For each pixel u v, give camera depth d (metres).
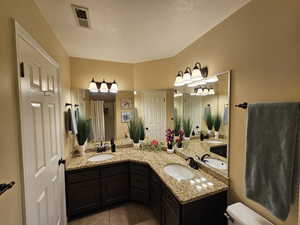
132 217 2.03
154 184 1.91
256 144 1.10
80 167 1.99
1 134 0.75
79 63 2.49
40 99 1.24
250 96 1.23
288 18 0.97
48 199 1.37
